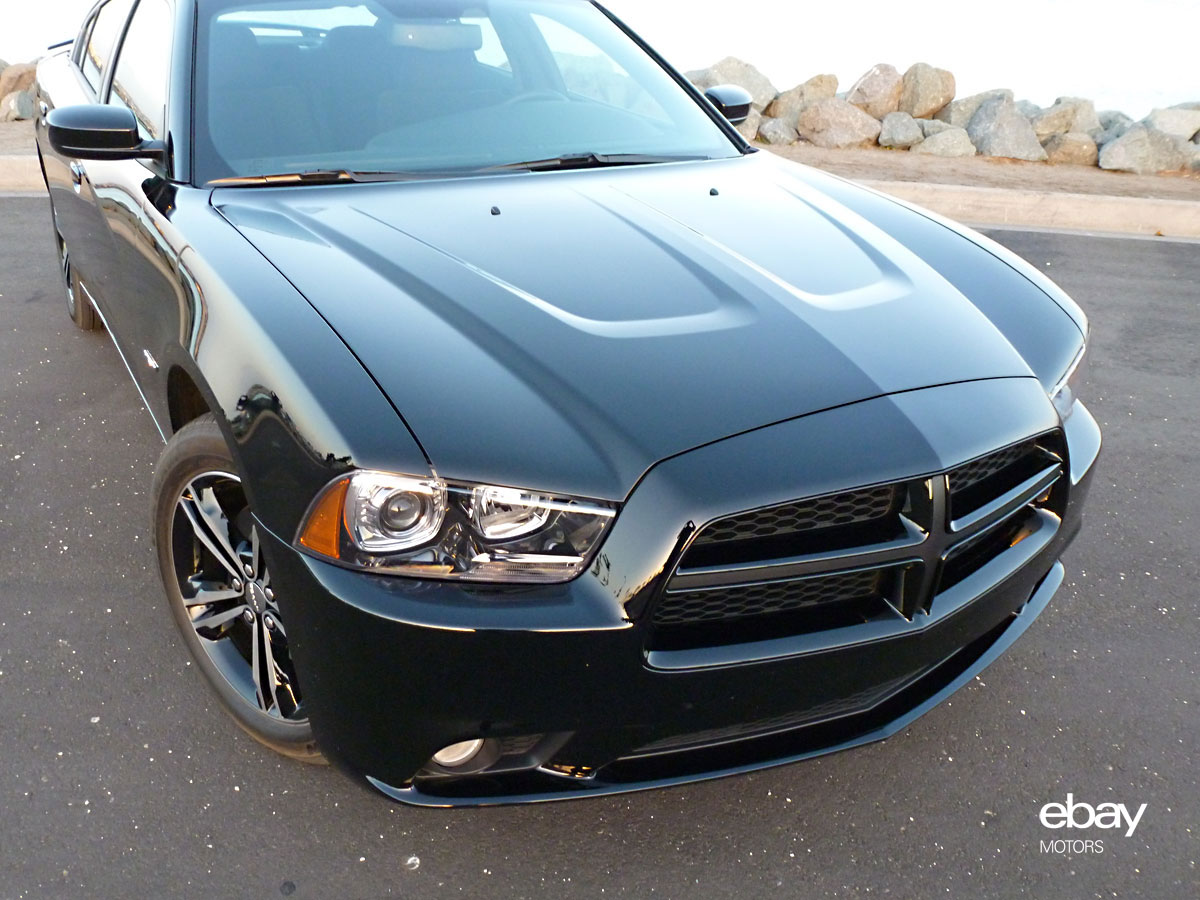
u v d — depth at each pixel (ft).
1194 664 8.10
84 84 11.55
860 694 5.69
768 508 5.04
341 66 8.78
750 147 9.97
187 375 6.93
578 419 5.22
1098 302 17.07
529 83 9.47
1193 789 6.85
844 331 6.18
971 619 5.89
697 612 5.23
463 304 5.94
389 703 5.07
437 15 9.55
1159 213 21.76
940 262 7.66
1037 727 7.36
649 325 5.97
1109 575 9.29
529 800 5.45
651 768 5.65
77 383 12.30
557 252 6.77
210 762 6.77
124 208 8.18
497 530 4.93
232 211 7.16
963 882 6.10
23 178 22.33
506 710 5.04
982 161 27.71
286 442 5.18
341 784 6.63
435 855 6.16
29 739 6.91
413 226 7.02
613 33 10.77
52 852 6.07
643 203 7.80
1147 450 11.82
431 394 5.19
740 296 6.38
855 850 6.30
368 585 4.93
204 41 8.58
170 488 6.64
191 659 7.68
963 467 5.58
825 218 7.99
